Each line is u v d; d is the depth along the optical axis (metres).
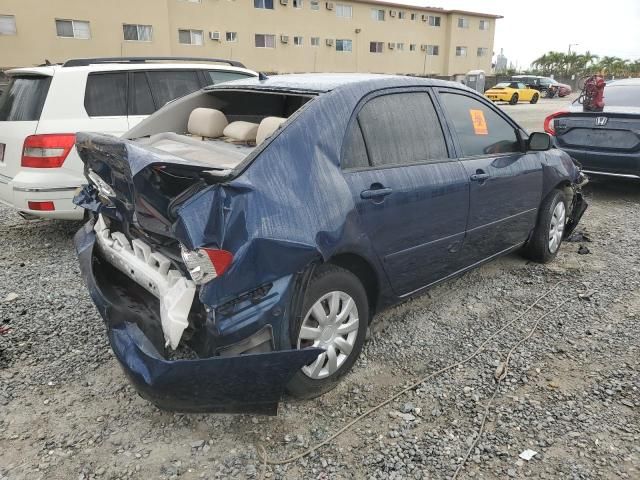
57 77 5.36
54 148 5.16
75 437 2.74
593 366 3.42
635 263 5.20
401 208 3.28
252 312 2.51
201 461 2.59
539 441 2.74
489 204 4.09
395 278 3.42
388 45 41.34
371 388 3.18
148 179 2.38
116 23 26.55
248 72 7.06
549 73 71.69
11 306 4.12
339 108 3.07
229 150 3.26
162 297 2.62
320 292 2.90
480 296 4.45
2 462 2.56
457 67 46.66
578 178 5.44
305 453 2.65
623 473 2.54
